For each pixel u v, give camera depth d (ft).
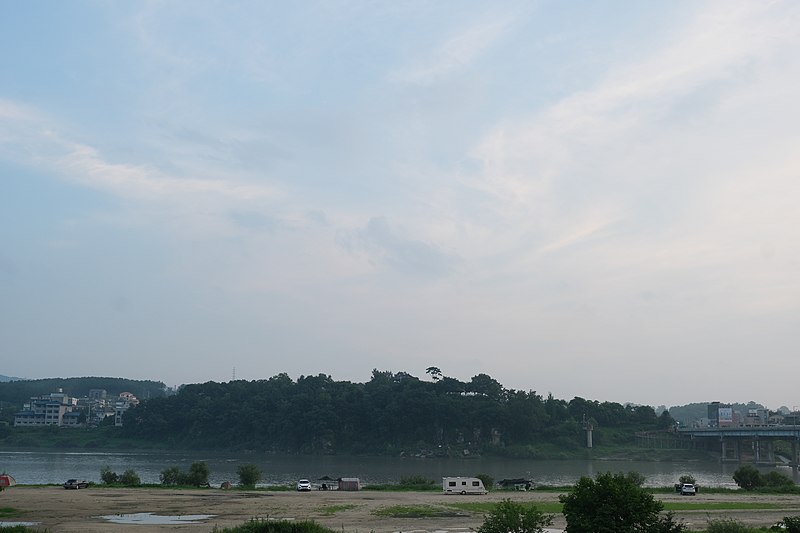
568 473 637.71
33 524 214.90
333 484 412.77
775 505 297.74
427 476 583.17
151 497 307.17
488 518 147.95
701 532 198.18
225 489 366.43
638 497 136.87
